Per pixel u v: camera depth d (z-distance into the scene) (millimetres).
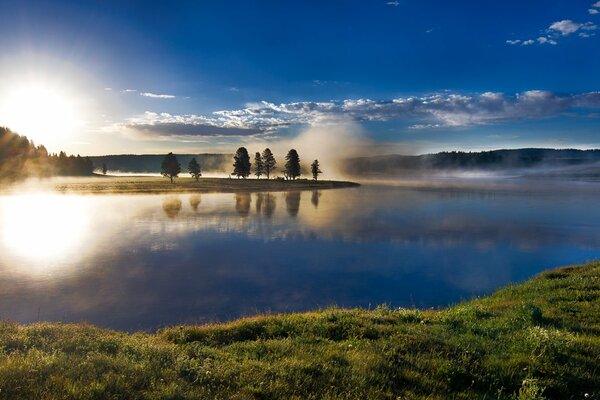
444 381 6980
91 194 95000
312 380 6684
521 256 31688
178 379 6375
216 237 39062
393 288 22812
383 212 61406
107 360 7051
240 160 160125
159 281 23875
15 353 7344
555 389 6777
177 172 138750
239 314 18406
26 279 24188
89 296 20953
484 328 10219
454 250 33750
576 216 57375
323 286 23078
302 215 56906
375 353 8164
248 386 6250
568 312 12086
